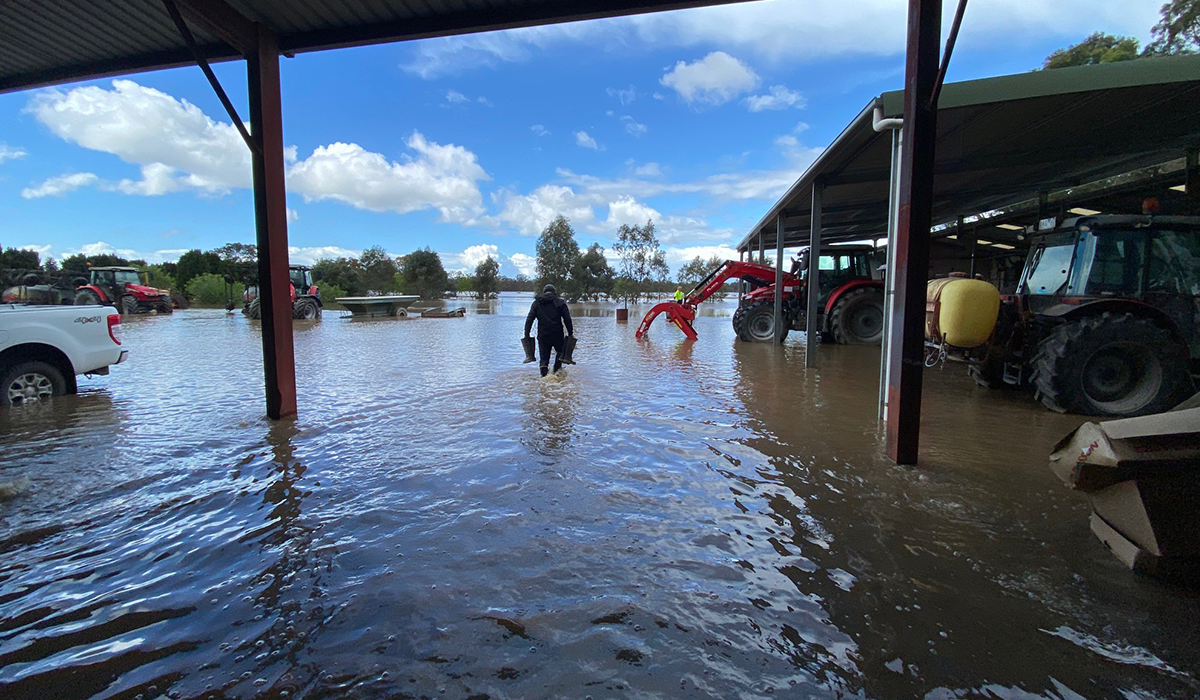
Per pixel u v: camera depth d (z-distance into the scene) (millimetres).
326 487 2957
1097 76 3619
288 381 4605
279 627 1728
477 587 1939
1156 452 1892
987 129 4965
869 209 9664
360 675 1501
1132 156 6168
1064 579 1964
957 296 4797
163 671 1536
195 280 30422
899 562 2105
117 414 4727
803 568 2068
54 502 2777
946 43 2805
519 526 2451
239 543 2311
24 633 1717
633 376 6738
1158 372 4273
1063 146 5645
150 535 2400
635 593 1901
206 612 1817
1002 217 10109
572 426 4258
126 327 14977
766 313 11180
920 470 3186
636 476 3113
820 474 3139
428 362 8086
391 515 2578
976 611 1777
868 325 10242
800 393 5621
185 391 5816
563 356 6793
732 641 1643
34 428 4246
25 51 4535
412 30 4219
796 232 13633
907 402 3256
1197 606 1788
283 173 4500
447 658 1566
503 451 3605
